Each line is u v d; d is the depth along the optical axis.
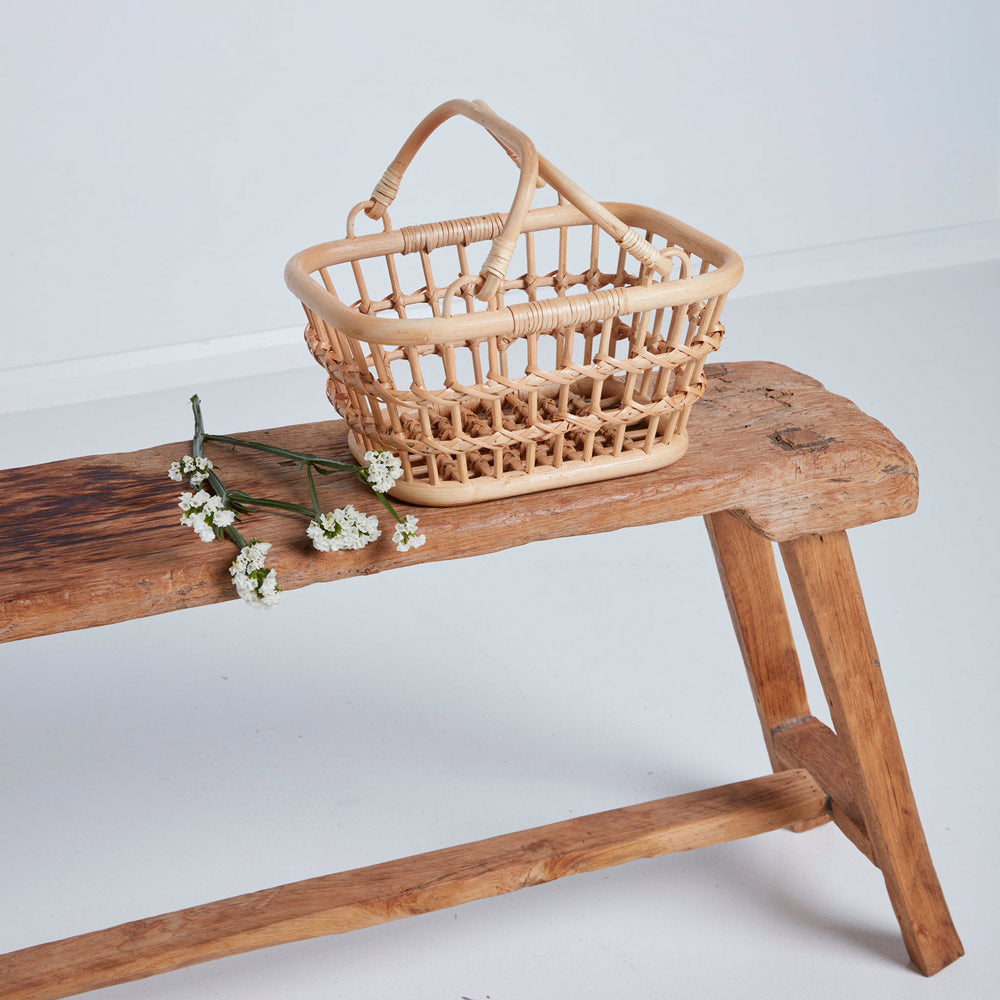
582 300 1.33
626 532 3.02
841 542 1.63
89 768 2.27
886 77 4.78
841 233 4.94
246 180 4.17
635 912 1.89
